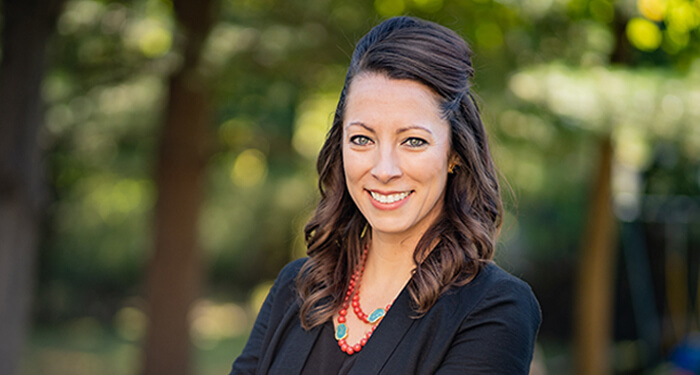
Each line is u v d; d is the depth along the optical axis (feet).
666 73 20.33
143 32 22.02
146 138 32.68
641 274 32.27
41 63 19.29
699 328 31.04
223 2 22.09
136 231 45.75
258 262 51.19
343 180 5.41
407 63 4.64
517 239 38.11
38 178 19.66
